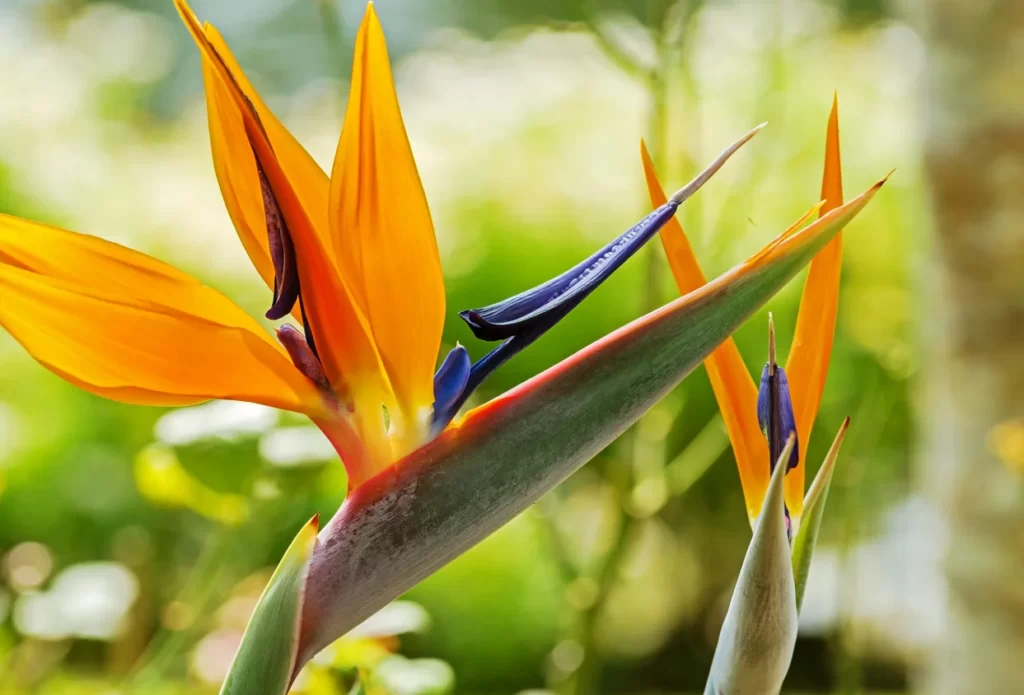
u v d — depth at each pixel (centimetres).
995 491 197
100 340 104
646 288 158
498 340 107
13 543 338
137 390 105
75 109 516
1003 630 199
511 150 462
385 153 105
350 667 128
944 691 213
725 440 178
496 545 327
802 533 108
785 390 107
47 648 199
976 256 198
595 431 106
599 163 456
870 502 292
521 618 322
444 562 105
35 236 105
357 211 105
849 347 290
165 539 322
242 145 108
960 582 205
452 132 496
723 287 106
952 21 196
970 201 198
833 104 108
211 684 168
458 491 105
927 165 204
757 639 106
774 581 105
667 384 106
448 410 106
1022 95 189
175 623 178
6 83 512
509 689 320
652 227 108
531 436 105
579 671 160
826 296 109
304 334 107
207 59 107
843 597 198
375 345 106
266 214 106
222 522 161
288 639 104
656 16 154
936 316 209
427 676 128
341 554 104
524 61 496
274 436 144
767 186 277
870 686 329
